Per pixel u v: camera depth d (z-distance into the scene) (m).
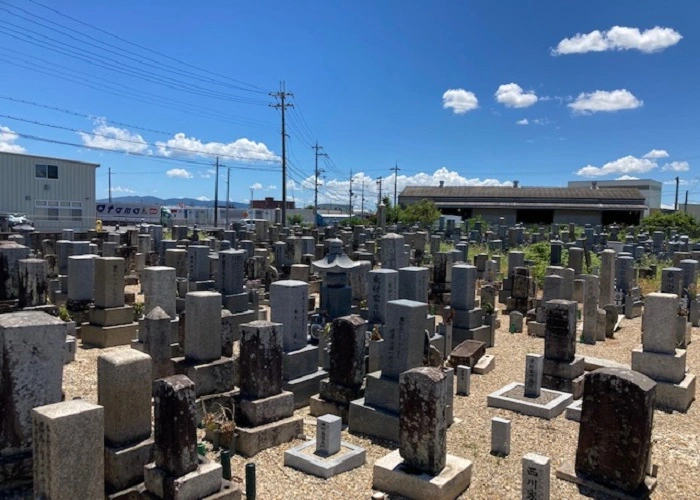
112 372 5.91
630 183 88.25
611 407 6.36
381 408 7.97
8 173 39.41
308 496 6.36
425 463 6.30
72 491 4.86
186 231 29.73
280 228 36.41
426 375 6.26
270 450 7.46
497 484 6.64
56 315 12.04
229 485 5.93
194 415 5.68
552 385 9.95
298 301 9.52
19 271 11.71
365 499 6.31
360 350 8.62
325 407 8.74
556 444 7.83
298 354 9.35
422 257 26.66
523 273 17.31
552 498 6.26
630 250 29.08
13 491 5.82
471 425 8.55
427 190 68.56
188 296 8.59
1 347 5.88
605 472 6.41
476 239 40.16
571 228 41.44
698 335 14.81
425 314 8.12
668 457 7.46
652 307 9.51
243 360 7.73
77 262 13.09
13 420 5.93
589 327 13.96
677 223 48.84
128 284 20.48
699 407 9.34
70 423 4.82
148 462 6.05
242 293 14.98
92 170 43.81
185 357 8.70
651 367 9.48
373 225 50.31
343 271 13.20
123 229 42.91
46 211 41.44
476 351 11.73
